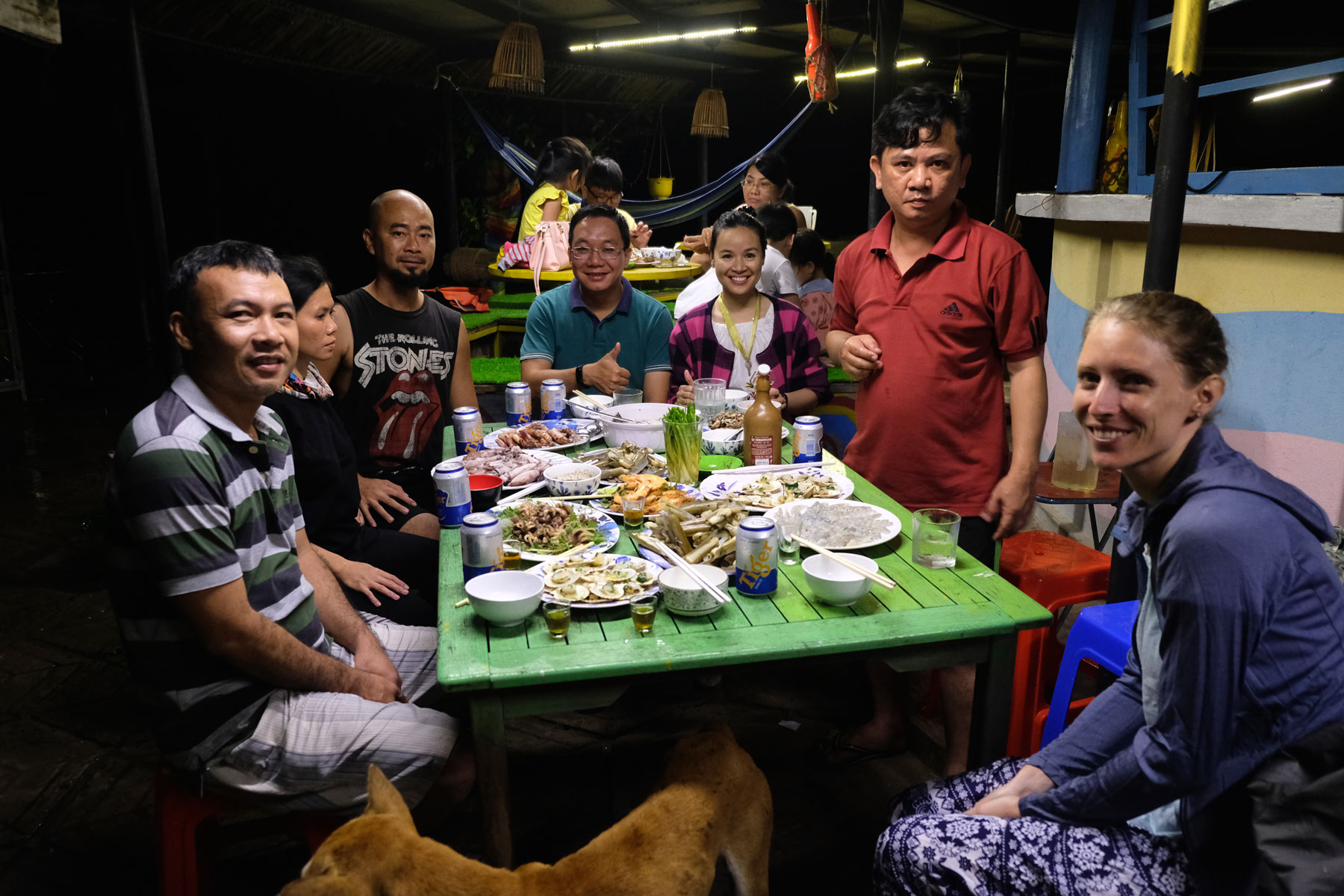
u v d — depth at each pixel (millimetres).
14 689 3301
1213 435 1538
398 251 3475
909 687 3338
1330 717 1418
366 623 2582
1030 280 2791
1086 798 1616
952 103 2725
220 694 2018
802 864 2480
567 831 2611
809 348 3787
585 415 3482
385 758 2037
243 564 2027
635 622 1922
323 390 2842
